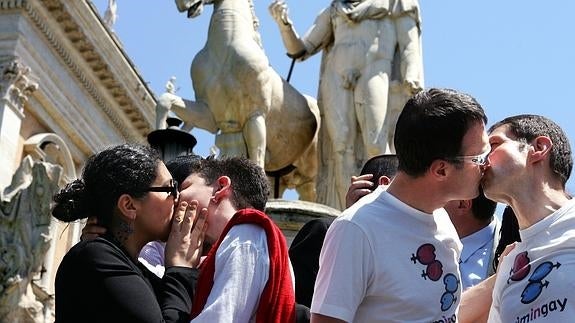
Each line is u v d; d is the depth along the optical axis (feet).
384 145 42.01
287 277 15.52
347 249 14.96
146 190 16.22
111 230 16.20
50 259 87.76
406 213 15.33
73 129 109.19
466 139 15.20
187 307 15.38
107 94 114.73
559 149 16.07
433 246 15.37
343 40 43.32
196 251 16.31
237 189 17.25
